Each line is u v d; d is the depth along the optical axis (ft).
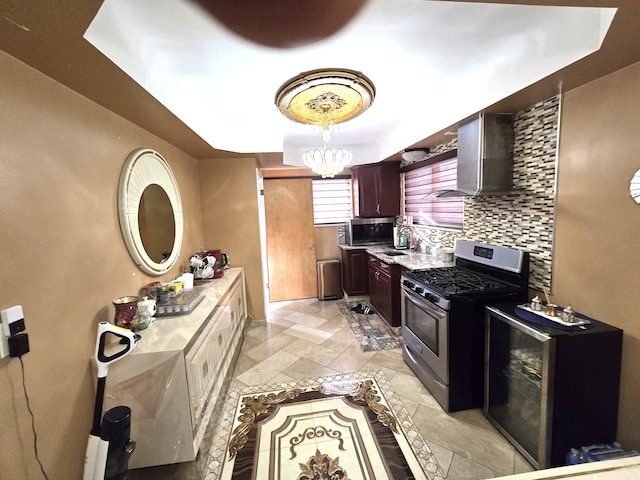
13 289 3.43
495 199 7.57
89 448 3.88
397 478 4.97
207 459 5.51
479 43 5.08
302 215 14.94
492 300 6.36
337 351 9.44
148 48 4.69
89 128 4.89
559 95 5.65
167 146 8.13
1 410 3.24
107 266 5.24
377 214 13.66
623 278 4.76
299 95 6.21
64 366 4.15
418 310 7.60
